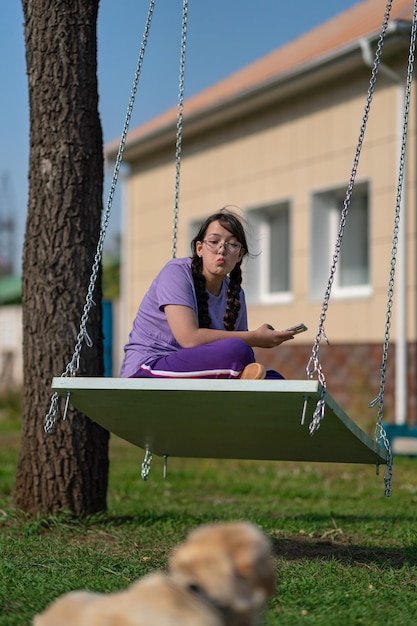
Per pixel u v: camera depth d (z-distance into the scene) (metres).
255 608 2.81
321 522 6.88
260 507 7.74
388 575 5.05
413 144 12.20
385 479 4.87
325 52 12.98
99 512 6.63
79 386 4.52
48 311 6.55
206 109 15.08
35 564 5.25
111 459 11.64
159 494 8.57
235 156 15.50
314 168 13.91
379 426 4.89
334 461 5.51
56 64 6.64
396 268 12.39
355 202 13.65
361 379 12.99
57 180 6.58
